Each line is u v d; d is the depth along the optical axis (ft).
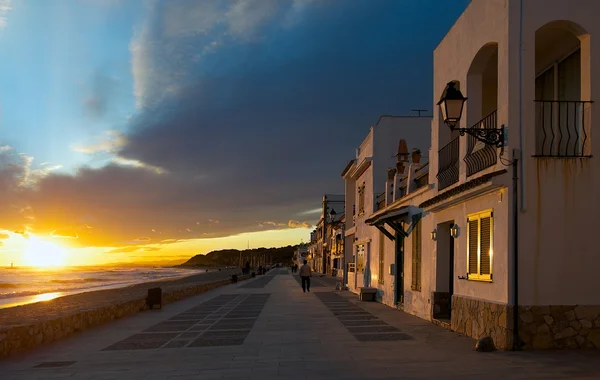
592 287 30.22
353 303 66.74
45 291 150.82
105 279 284.41
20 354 31.30
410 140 79.82
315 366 26.94
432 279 45.57
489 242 33.04
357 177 94.43
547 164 30.73
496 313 31.24
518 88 31.19
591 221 30.53
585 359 27.32
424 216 48.42
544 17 31.45
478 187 32.35
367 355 29.76
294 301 70.90
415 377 24.13
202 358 29.53
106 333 40.19
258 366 27.12
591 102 30.96
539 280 30.12
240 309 59.31
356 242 89.92
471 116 38.04
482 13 35.37
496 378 23.72
